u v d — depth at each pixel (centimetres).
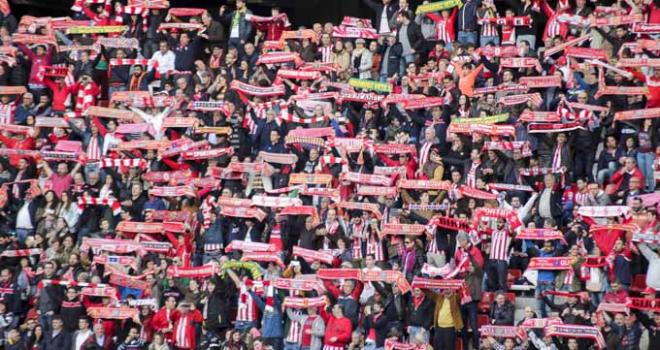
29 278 8050
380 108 8738
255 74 9144
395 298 7269
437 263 7556
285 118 8712
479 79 8681
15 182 8669
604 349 6981
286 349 7406
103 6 10162
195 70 9475
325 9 10881
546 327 7000
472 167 8088
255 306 7519
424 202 7850
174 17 9756
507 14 9056
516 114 8400
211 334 7531
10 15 9925
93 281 7806
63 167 8650
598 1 9388
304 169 8431
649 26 8594
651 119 8025
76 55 9600
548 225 7538
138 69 9419
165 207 8394
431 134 8306
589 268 7256
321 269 7444
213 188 8375
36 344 7694
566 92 8494
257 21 9562
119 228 8119
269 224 8000
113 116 8938
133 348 7525
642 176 7862
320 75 8956
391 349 7100
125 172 8594
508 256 7562
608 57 8831
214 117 8819
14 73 9500
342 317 7269
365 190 7988
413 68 8850
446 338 7175
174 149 8612
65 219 8400
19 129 9025
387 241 7762
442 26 9262
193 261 8106
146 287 7794
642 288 7419
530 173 8019
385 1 9362
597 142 8206
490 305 7444
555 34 9025
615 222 7588
